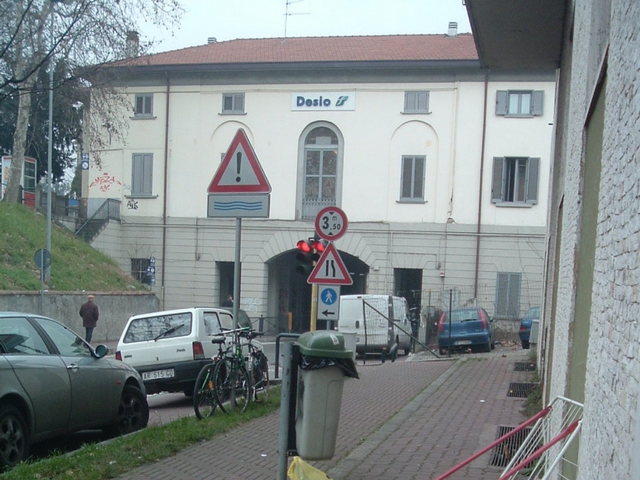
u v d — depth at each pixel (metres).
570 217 6.11
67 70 17.44
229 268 34.81
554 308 8.98
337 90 32.62
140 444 7.61
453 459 7.38
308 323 39.53
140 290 30.12
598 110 4.55
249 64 32.94
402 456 7.54
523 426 5.42
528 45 13.53
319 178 32.94
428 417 9.84
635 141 2.89
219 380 9.69
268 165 33.28
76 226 33.16
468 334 23.97
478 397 11.73
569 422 4.94
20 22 15.19
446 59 31.09
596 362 3.70
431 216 31.80
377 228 32.12
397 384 13.67
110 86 26.00
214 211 8.50
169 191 34.19
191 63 33.44
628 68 3.11
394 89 32.12
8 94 16.20
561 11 11.49
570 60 9.62
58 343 8.23
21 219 27.91
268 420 9.43
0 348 7.30
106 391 8.66
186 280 34.03
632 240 2.88
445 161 31.69
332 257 11.73
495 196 31.20
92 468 6.58
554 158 13.18
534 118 30.95
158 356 11.95
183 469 6.86
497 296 31.11
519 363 17.23
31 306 22.17
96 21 17.08
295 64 32.38
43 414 7.44
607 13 5.07
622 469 2.77
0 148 40.78
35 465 6.52
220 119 33.75
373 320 22.95
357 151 32.44
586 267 4.88
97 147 30.69
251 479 6.63
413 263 31.94
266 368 11.55
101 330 25.86
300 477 5.08
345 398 11.80
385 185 32.22
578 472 4.22
